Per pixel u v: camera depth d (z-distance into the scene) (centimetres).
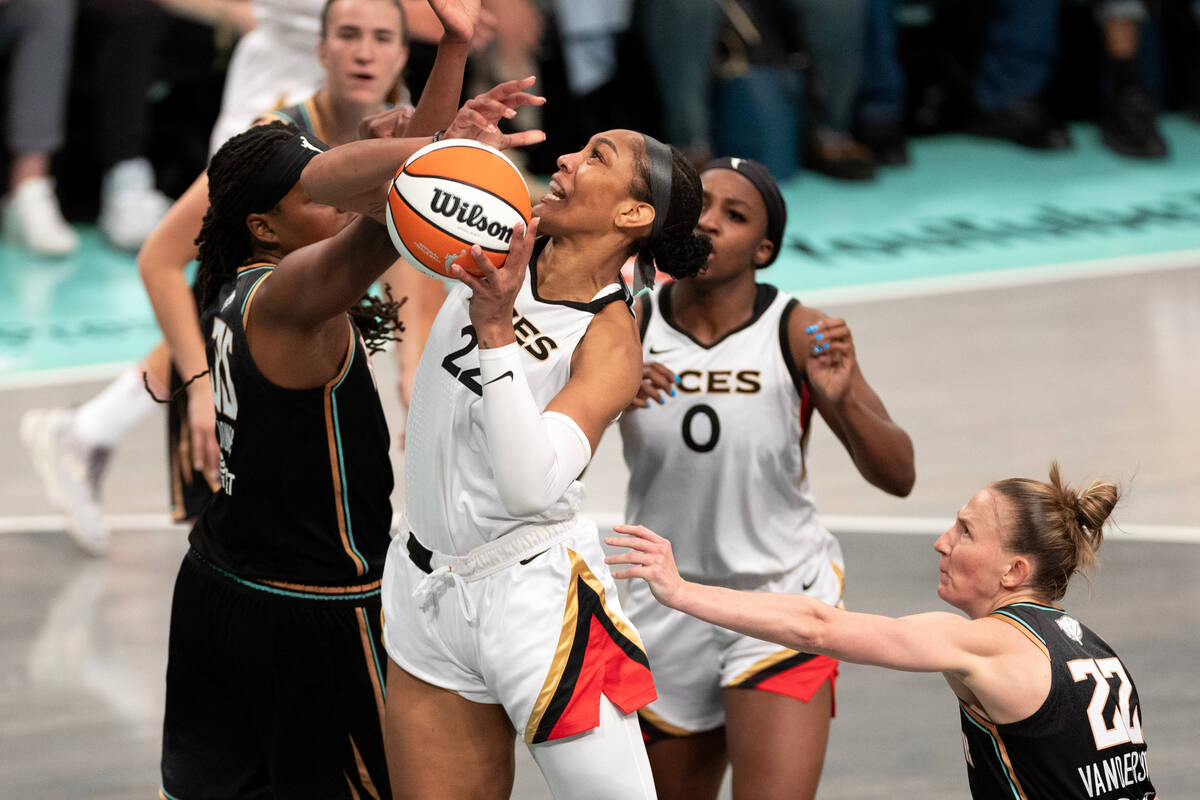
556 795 986
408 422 1002
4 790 1536
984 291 3259
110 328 3162
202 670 1156
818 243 3578
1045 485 1039
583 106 3753
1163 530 2109
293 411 1071
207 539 1154
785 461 1259
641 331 1284
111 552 2172
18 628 1920
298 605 1115
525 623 951
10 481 2459
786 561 1273
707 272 1234
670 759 1301
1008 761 981
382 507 1139
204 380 1502
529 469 866
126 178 3547
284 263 1004
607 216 967
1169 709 1623
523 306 970
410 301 1706
